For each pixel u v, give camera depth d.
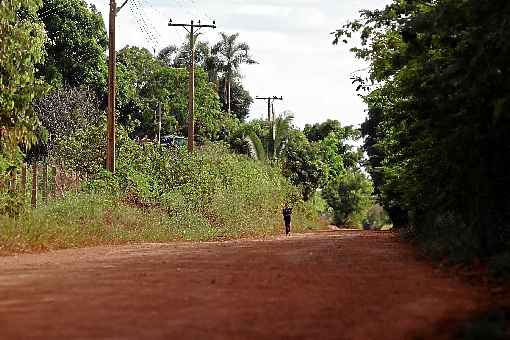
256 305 12.59
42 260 21.67
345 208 105.44
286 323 11.03
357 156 118.44
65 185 38.66
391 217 47.28
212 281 15.80
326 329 10.63
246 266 19.14
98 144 45.41
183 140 85.75
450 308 12.16
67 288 14.72
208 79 102.12
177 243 32.50
